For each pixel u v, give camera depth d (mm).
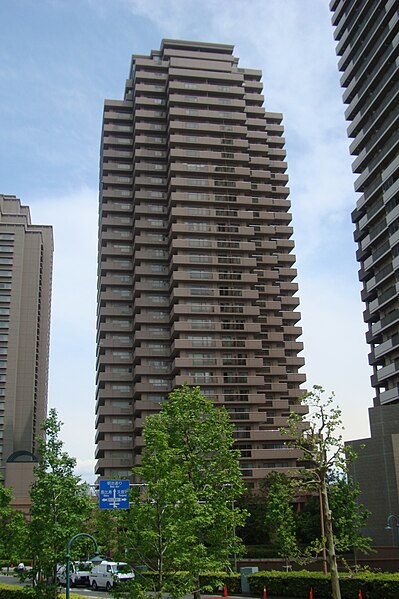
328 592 36062
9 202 166125
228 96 133750
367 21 83500
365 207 88438
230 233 122562
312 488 27719
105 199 129000
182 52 135000
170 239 121812
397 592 32000
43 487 30875
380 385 83438
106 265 124938
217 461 35188
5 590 36438
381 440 66938
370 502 66250
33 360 147875
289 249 131000
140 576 26875
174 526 26062
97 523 30641
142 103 130500
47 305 162750
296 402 119250
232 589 43281
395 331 80312
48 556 29359
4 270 152000
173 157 124562
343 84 91500
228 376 113125
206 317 117000
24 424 142625
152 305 119438
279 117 139625
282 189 131000
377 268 86000
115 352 121062
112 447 113438
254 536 85562
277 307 123125
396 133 80000
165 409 36188
